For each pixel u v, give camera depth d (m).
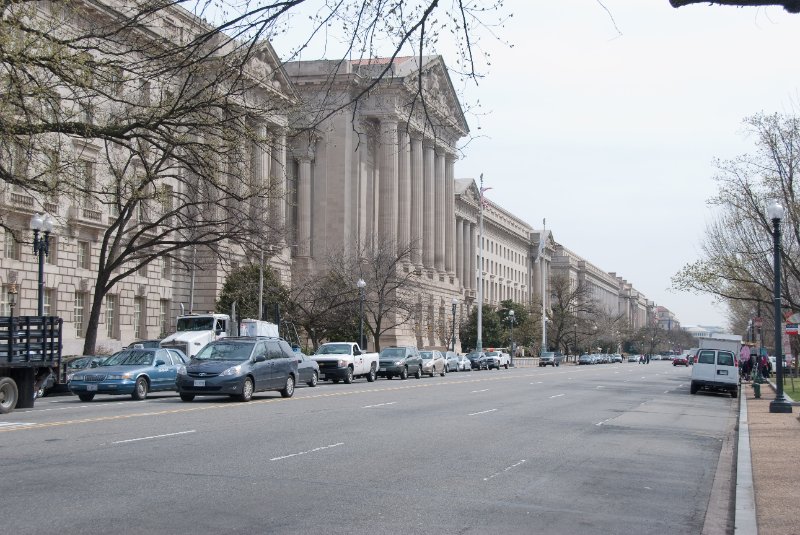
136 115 21.14
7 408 22.64
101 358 33.19
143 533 8.66
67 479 11.62
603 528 9.84
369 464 13.77
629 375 66.81
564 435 19.44
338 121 81.25
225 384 26.00
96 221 49.91
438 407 26.25
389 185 86.75
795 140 42.34
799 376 65.38
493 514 10.28
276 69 15.29
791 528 9.66
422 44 10.61
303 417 21.31
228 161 22.00
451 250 104.31
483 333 107.19
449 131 97.56
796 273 41.56
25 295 45.22
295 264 77.00
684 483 13.45
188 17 15.74
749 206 43.84
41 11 24.70
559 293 129.75
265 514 9.73
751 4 9.02
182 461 13.43
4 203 39.28
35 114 19.95
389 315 76.75
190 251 53.69
